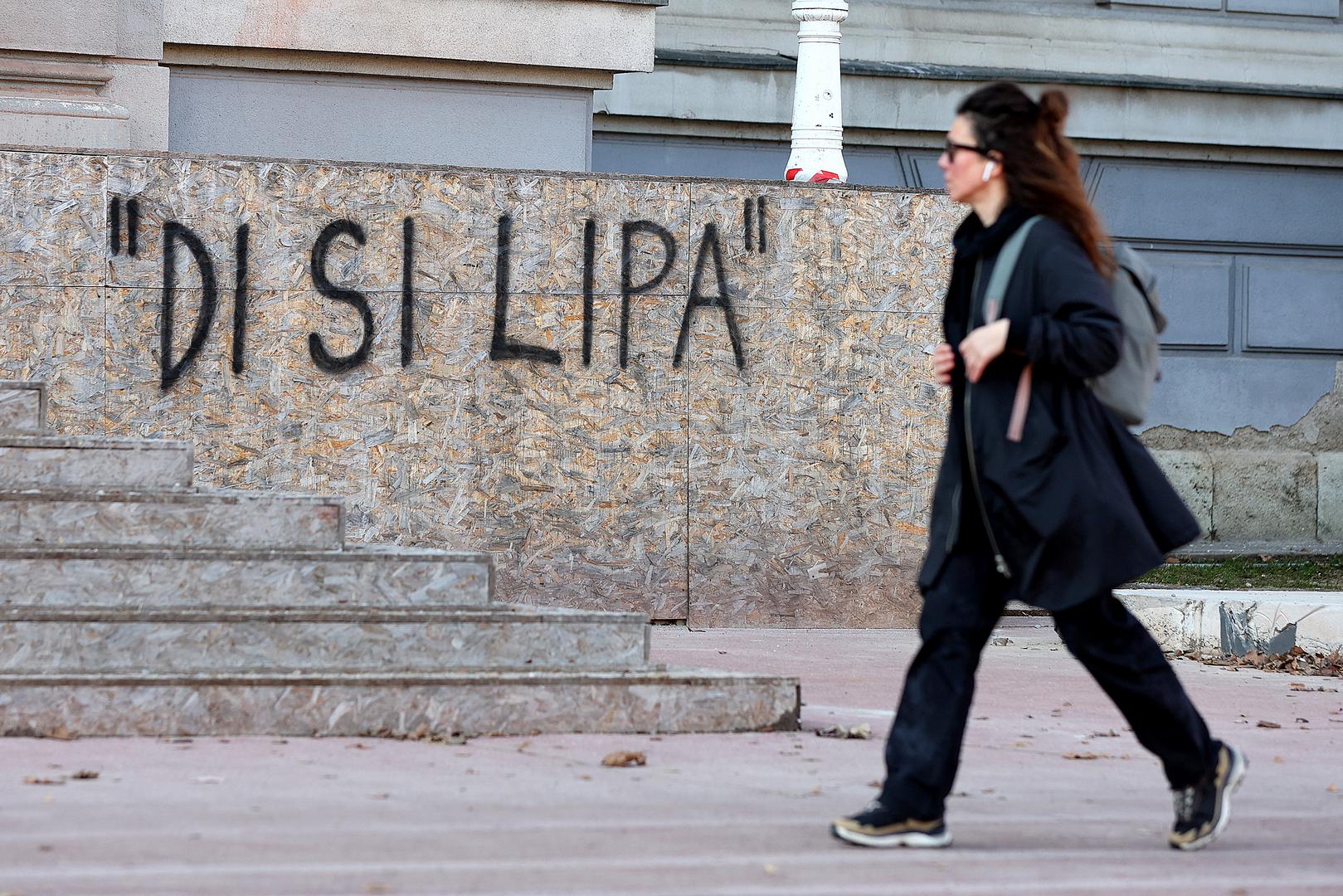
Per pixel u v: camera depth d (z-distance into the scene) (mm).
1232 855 12547
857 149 46438
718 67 44656
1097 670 12273
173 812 12656
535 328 28172
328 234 27438
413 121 33531
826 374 29203
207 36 31266
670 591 28750
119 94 30516
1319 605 27047
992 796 14719
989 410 11914
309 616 17109
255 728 16250
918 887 11078
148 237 26844
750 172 45688
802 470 29156
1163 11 48656
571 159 34688
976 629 12289
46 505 18188
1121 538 11727
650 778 14742
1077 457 11727
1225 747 12695
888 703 20672
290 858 11242
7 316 26438
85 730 15977
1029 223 12047
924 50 46594
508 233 28047
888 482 29469
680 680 17281
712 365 28828
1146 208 48312
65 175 26594
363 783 14062
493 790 13961
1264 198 49250
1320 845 13062
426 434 27828
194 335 27031
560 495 28281
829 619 29250
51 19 29688
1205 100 48219
